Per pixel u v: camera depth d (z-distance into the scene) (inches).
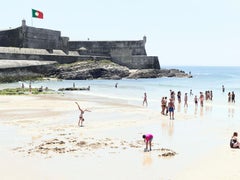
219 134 1184.2
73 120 1453.0
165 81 4837.6
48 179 700.0
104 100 2311.8
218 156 878.4
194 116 1631.4
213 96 2743.6
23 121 1403.8
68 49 5944.9
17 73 4365.2
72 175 724.7
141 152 920.3
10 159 840.3
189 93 3006.9
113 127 1302.9
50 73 4849.9
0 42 5393.7
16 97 2420.0
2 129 1225.4
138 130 1248.2
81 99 2362.2
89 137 1109.7
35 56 4862.2
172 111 1552.7
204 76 7460.6
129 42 5910.4
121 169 767.1
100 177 713.0
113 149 949.8
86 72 4975.4
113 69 5196.9
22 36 5103.3
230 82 4877.0
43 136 1115.9
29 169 763.4
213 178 697.6
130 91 3115.2
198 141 1066.7
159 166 790.5
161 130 1255.5
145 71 5482.3
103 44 5940.0
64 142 1024.2
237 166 782.5
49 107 1867.6
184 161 833.5
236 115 1675.7
